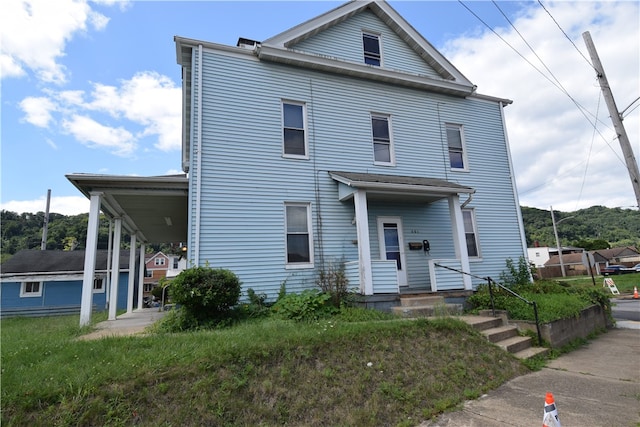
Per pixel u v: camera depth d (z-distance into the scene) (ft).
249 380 13.37
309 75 34.53
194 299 22.63
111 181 27.73
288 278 29.53
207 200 28.25
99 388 11.56
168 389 12.10
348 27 37.88
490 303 28.45
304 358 15.26
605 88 34.50
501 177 41.86
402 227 35.35
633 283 78.74
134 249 48.55
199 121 29.19
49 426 10.16
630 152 32.71
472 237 38.83
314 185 32.32
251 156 30.50
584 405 13.91
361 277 28.25
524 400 14.61
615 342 25.94
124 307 68.13
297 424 12.05
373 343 17.63
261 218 29.73
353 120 35.53
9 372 12.48
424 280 34.96
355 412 12.84
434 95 40.40
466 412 13.53
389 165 36.06
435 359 17.65
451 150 40.32
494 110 43.73
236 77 31.48
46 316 57.82
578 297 31.60
